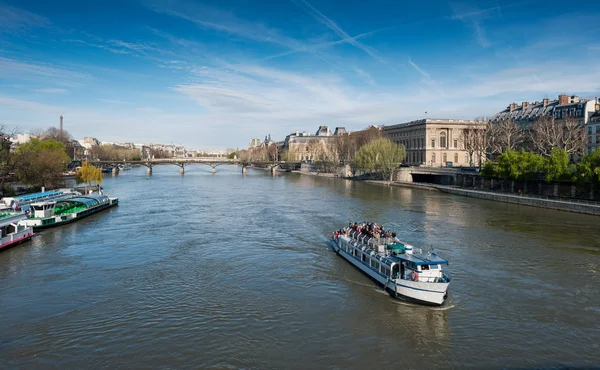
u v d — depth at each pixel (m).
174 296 38.22
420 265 37.50
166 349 29.00
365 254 44.62
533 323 32.66
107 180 186.50
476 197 110.44
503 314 34.25
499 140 149.75
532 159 101.06
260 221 74.75
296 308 35.66
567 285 40.44
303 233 64.38
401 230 65.50
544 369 26.56
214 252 53.19
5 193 99.81
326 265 47.78
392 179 168.50
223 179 198.88
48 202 75.88
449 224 70.56
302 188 144.50
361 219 76.25
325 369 26.64
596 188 85.12
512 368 26.67
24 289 40.12
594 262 47.59
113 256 51.41
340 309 35.44
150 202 103.19
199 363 27.31
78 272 45.16
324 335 30.94
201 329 31.84
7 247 55.16
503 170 107.44
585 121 137.62
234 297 38.03
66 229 68.25
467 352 28.58
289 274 44.47
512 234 62.06
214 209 90.25
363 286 40.94
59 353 28.56
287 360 27.64
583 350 28.77
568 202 83.19
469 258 49.25
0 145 99.56
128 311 35.00
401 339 30.36
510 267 45.84
